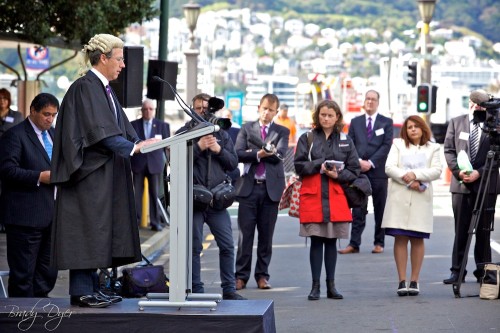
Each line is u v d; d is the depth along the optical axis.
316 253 12.77
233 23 162.88
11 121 18.08
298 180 12.80
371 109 17.25
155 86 19.31
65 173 8.62
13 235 10.93
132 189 8.91
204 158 11.88
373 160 17.11
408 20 173.25
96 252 8.66
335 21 172.88
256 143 13.53
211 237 20.45
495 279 12.45
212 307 8.64
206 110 11.68
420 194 12.97
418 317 11.35
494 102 12.61
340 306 12.17
